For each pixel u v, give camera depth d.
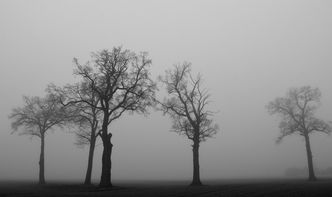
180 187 45.47
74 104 46.88
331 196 28.38
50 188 44.16
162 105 53.66
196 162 51.72
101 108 44.59
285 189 36.78
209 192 34.72
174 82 53.94
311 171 63.31
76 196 30.77
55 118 57.84
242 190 36.59
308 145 64.31
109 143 44.00
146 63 46.47
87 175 51.88
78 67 45.03
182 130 52.78
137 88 46.03
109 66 44.94
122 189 41.19
